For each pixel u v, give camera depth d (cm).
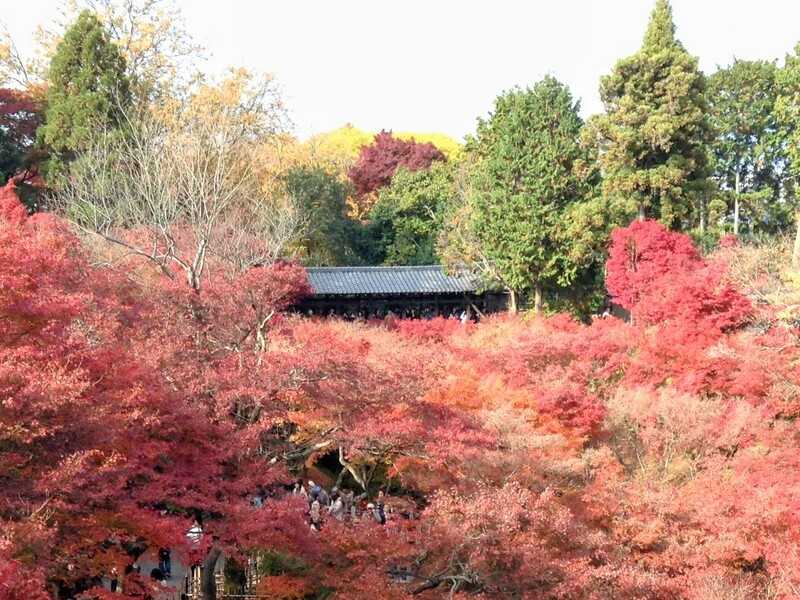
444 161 8750
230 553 1930
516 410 2789
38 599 1415
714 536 2359
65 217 3847
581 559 2067
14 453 1583
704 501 2411
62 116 4706
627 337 3512
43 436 1598
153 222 3441
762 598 2238
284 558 2322
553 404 2889
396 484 3228
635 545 2369
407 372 2548
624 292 4466
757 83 7006
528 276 5144
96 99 4709
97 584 2031
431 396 2866
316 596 2297
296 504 2008
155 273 3269
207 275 3153
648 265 4362
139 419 1866
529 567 1953
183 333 2430
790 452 2636
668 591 2144
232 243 3862
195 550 1867
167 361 2216
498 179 5219
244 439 2056
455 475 2495
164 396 1953
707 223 6756
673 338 3322
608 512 2408
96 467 1709
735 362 3200
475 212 5338
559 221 5009
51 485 1548
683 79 4997
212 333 2616
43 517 1539
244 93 5666
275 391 2323
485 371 3272
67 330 1827
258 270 3512
